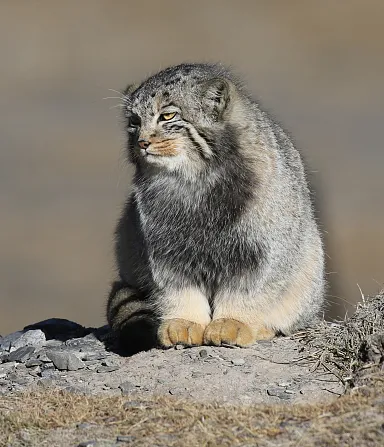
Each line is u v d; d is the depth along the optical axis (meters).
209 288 24.44
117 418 19.64
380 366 20.58
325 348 22.31
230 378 21.41
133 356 23.23
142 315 25.14
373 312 23.02
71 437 19.02
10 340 26.19
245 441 18.09
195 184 23.86
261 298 24.02
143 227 24.48
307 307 24.97
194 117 23.72
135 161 24.62
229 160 23.72
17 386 22.25
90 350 24.58
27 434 19.30
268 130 24.67
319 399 20.17
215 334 23.16
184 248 24.09
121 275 26.34
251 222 23.61
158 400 20.28
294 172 25.05
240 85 25.64
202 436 18.41
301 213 24.73
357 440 17.73
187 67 24.91
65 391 21.39
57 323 28.00
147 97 23.95
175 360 22.59
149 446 18.28
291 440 17.98
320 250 25.72
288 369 21.78
